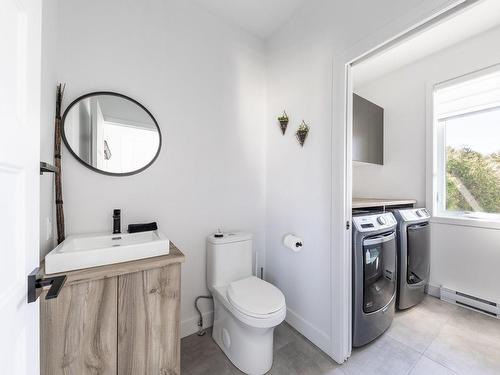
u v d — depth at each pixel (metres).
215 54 1.86
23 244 0.54
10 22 0.48
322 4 1.57
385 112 2.69
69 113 1.29
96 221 1.38
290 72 1.86
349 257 1.47
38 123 0.62
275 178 2.03
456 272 2.17
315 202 1.64
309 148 1.69
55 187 1.18
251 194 2.07
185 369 1.40
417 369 1.38
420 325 1.81
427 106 2.35
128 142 1.47
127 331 1.02
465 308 2.06
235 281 1.62
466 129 2.19
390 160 2.64
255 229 2.10
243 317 1.27
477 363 1.42
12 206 0.50
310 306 1.67
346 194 1.46
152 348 1.07
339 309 1.44
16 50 0.51
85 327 0.93
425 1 1.03
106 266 0.99
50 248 1.16
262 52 2.14
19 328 0.52
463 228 2.13
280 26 1.97
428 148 2.34
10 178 0.49
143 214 1.54
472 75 2.07
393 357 1.48
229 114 1.94
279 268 1.98
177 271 1.13
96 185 1.38
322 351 1.54
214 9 1.80
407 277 2.00
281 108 1.96
